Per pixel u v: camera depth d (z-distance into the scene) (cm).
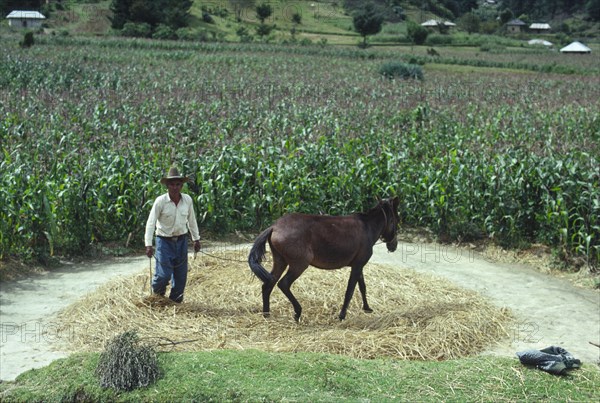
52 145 1557
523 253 1204
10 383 604
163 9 8625
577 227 1190
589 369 648
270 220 1330
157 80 3744
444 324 764
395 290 898
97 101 2488
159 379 582
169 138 1797
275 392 551
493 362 648
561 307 920
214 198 1288
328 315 815
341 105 2850
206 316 786
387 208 837
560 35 13662
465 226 1291
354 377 593
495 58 8112
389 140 1756
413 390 579
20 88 2966
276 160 1424
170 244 815
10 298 902
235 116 2284
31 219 1104
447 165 1395
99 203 1174
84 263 1101
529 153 1487
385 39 9581
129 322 759
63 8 9250
